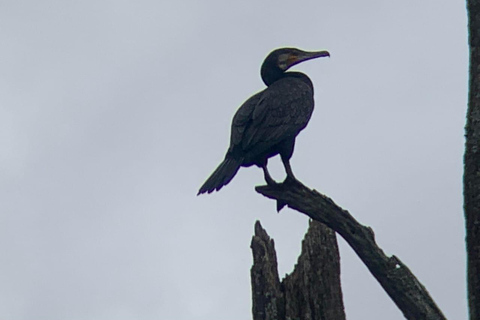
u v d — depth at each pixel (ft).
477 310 29.55
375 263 36.01
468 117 31.86
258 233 39.68
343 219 37.58
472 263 30.07
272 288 38.37
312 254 38.42
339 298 37.91
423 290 34.99
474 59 32.65
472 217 30.48
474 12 33.19
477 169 30.81
